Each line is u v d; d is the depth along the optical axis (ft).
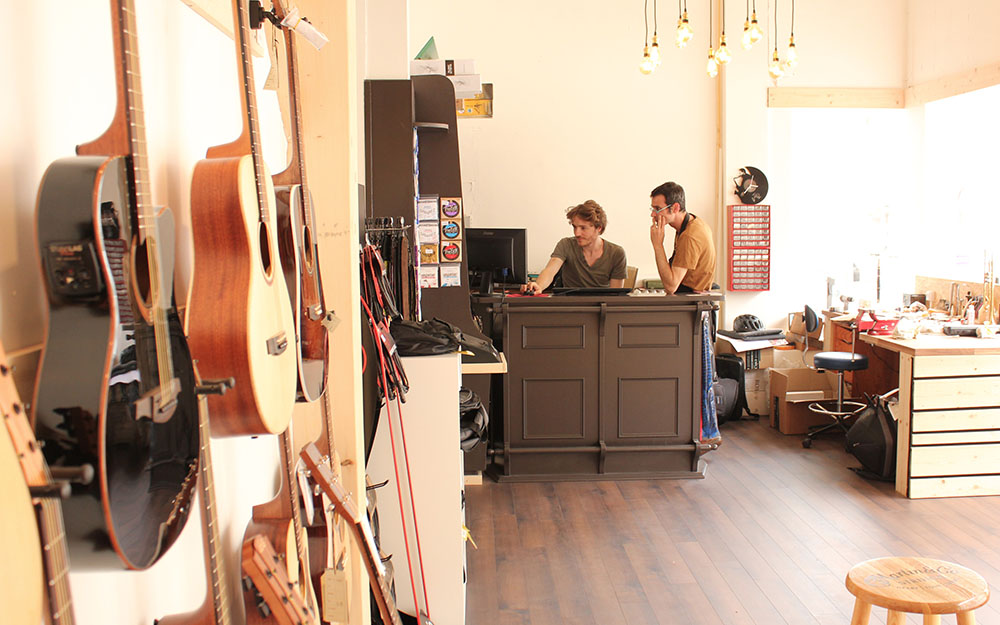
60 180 2.48
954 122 20.93
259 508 4.85
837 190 22.86
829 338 20.59
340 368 5.91
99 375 2.41
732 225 21.99
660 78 22.27
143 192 2.76
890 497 14.32
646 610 10.05
